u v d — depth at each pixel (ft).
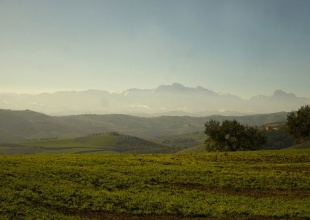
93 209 112.27
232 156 247.29
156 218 106.73
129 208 114.32
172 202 120.78
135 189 139.74
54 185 136.87
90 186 140.36
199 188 147.64
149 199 124.16
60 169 167.84
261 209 115.65
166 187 146.51
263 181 158.71
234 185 152.46
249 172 177.88
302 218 108.17
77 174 159.53
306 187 149.69
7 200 112.88
